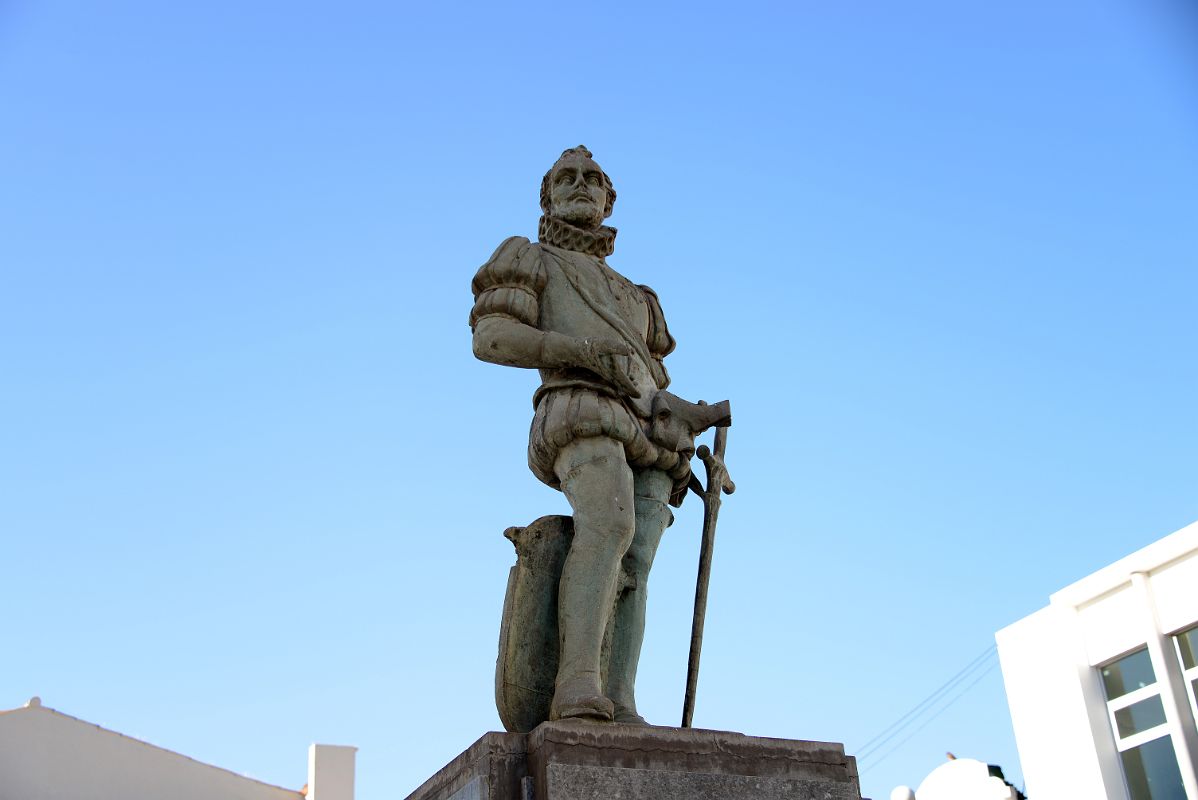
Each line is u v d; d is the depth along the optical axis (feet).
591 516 15.64
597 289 17.30
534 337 16.29
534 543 16.07
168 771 50.78
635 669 16.33
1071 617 53.01
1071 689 52.24
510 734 14.20
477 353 16.52
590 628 15.19
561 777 13.65
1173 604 49.21
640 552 16.56
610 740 14.08
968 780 49.06
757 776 14.52
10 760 47.42
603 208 18.29
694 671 16.24
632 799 13.82
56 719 49.32
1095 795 50.29
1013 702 54.80
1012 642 55.57
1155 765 49.24
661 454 16.81
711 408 17.31
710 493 16.96
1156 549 49.83
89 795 48.60
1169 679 48.65
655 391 17.21
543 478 16.71
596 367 16.17
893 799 50.65
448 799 14.78
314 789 50.90
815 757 14.92
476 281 17.06
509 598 15.90
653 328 18.17
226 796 51.34
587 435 15.97
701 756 14.38
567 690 14.79
